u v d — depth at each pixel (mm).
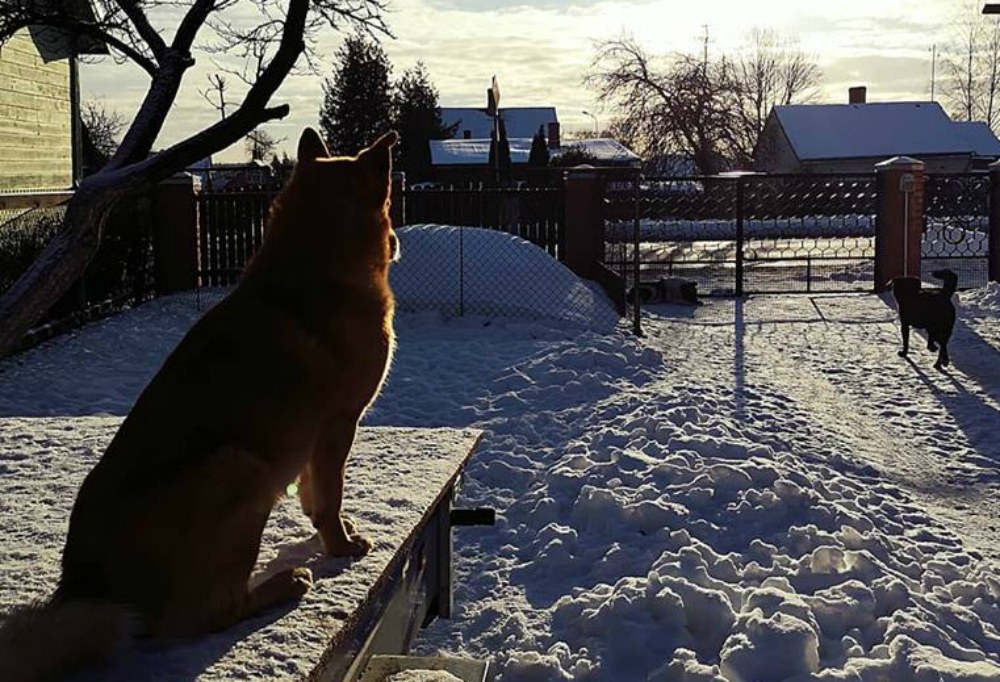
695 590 5352
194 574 2768
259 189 21703
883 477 8617
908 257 20359
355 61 62531
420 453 4953
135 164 6633
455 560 6504
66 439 5371
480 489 7875
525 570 6316
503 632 5387
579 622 5395
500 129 52031
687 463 7941
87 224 6609
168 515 2725
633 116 57906
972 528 7434
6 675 2383
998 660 5207
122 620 2596
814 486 7613
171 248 18109
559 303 15680
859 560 5984
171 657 2691
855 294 20344
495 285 15547
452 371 11844
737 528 6789
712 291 21000
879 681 4742
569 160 51969
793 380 12305
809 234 33031
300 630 2902
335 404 3195
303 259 3223
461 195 20109
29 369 11531
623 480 7574
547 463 8539
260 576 3268
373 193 3354
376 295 3322
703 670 4723
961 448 9562
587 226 19781
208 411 2869
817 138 63438
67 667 2539
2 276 12680
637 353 12906
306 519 3941
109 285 15867
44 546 3584
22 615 2533
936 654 4926
